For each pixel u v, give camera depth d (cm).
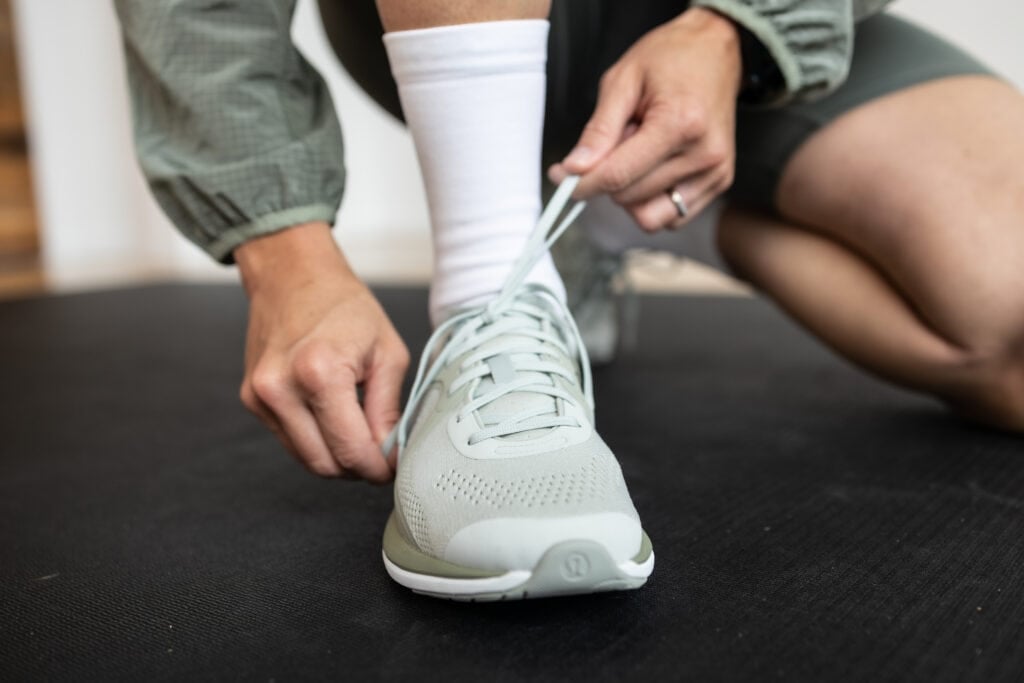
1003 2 175
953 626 48
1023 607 50
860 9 72
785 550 59
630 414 96
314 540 64
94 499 74
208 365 126
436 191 61
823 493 70
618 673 44
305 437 58
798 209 87
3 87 305
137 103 67
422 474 53
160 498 73
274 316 59
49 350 139
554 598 52
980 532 61
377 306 62
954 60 84
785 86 68
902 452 81
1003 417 84
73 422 98
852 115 80
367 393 61
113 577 58
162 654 48
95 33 291
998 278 74
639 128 61
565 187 60
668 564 57
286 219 61
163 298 194
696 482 73
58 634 50
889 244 80
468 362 58
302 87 67
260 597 54
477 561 47
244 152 61
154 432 93
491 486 49
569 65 82
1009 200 75
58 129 305
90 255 305
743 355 127
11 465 83
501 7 56
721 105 63
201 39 62
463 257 61
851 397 103
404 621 50
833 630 48
